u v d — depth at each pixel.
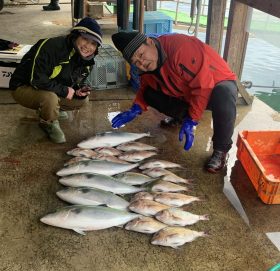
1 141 2.67
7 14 7.00
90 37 2.30
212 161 2.42
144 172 2.34
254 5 2.52
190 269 1.68
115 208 1.95
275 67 5.08
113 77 3.74
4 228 1.87
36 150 2.58
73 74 2.65
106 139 2.61
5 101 3.35
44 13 7.23
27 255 1.72
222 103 2.30
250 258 1.75
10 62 3.51
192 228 1.93
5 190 2.15
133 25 4.16
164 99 2.67
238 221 2.00
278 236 1.90
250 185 2.31
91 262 1.70
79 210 1.86
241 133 2.51
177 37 2.31
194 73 2.24
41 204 2.06
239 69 3.41
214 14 3.19
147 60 2.20
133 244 1.81
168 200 2.04
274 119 3.25
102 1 6.39
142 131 2.94
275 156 2.60
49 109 2.55
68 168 2.26
